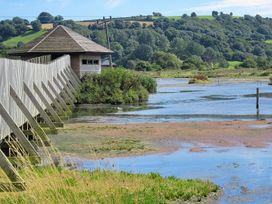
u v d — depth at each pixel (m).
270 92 67.00
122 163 21.06
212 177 18.61
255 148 24.73
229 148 24.73
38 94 27.66
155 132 29.80
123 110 44.84
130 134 28.97
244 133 29.39
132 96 53.25
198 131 30.16
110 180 16.12
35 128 20.84
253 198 15.77
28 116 20.64
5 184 13.05
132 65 148.88
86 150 23.70
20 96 22.34
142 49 171.75
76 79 53.84
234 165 20.75
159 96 61.12
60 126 29.77
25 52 55.81
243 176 18.78
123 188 14.93
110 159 21.84
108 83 53.44
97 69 57.41
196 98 58.19
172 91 70.50
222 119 37.22
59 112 34.56
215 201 15.37
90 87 52.56
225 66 166.50
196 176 18.78
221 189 16.77
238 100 55.09
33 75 27.25
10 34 158.50
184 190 15.83
